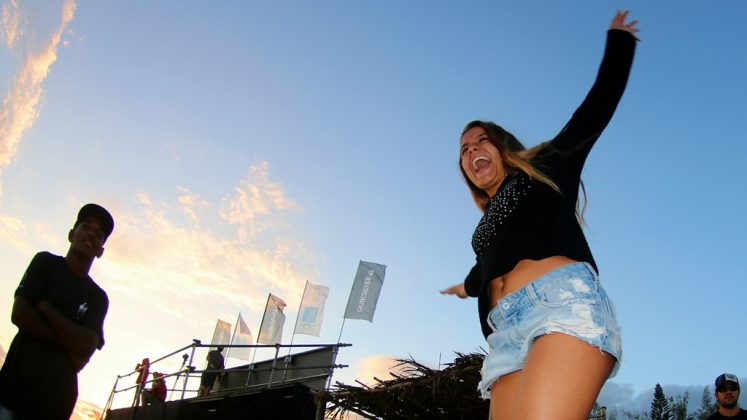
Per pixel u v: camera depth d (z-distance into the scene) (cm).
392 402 755
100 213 276
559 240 207
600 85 228
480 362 626
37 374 236
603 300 196
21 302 239
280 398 1210
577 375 178
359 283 1415
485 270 222
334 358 1324
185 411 1338
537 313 196
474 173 250
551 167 221
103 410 1652
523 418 175
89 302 266
